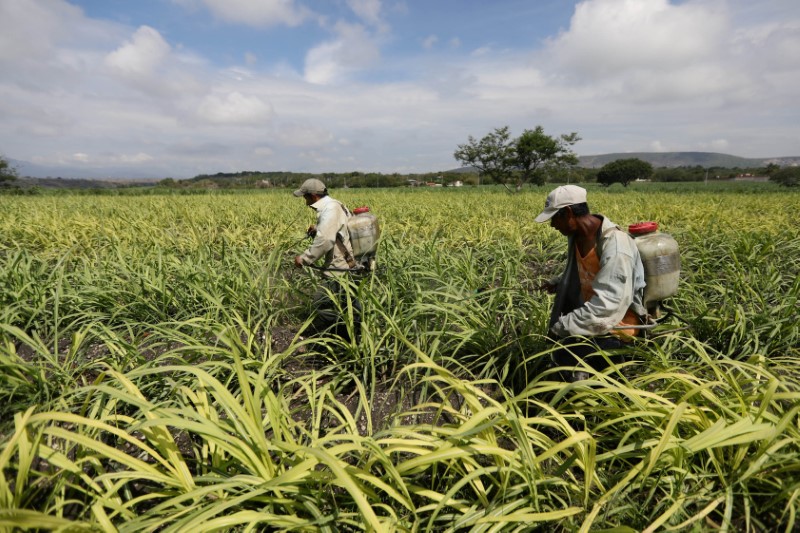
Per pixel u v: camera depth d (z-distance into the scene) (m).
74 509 1.65
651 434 1.76
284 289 4.01
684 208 11.17
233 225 9.09
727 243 5.68
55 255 5.68
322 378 2.88
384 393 2.72
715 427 1.56
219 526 1.21
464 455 1.46
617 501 1.62
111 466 1.87
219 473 1.61
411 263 4.57
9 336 3.25
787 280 4.50
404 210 11.83
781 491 1.51
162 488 1.68
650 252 2.17
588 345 2.32
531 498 1.51
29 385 2.23
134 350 2.41
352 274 3.58
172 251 5.49
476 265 5.09
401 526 1.41
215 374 2.41
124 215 10.12
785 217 9.56
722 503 1.63
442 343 3.03
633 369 2.64
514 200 16.91
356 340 3.23
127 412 2.27
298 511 1.55
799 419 1.75
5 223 7.90
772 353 2.97
